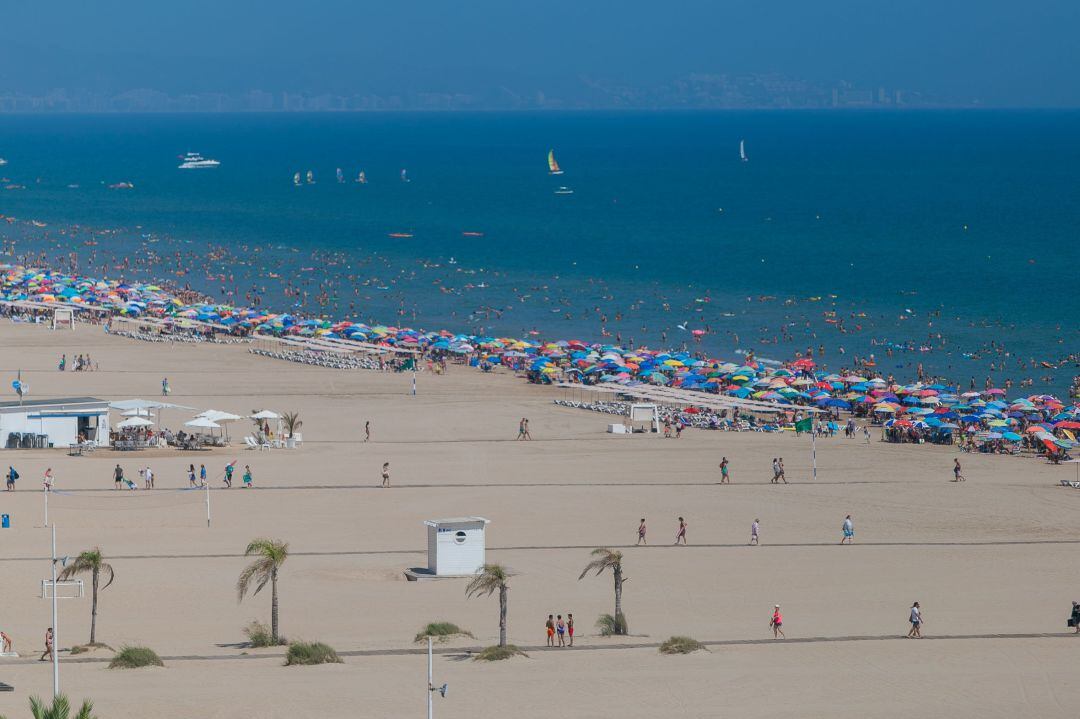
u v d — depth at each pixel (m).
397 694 198.38
